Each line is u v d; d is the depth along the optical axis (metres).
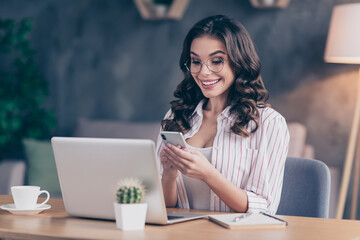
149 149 1.47
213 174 1.77
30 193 1.73
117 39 4.70
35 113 4.66
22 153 4.82
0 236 1.48
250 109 2.02
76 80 4.85
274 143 1.99
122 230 1.46
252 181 1.96
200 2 4.36
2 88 4.55
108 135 4.24
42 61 4.95
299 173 2.10
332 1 3.98
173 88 4.49
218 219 1.59
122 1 4.66
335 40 3.56
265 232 1.48
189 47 2.13
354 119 3.64
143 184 1.51
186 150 1.72
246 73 2.05
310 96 4.05
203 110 2.19
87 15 4.80
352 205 3.74
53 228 1.49
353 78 3.92
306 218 1.72
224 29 1.99
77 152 1.59
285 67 4.11
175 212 1.76
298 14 4.07
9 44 4.61
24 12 4.99
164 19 4.50
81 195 1.62
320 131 4.02
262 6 4.11
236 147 2.03
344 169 3.66
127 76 4.66
